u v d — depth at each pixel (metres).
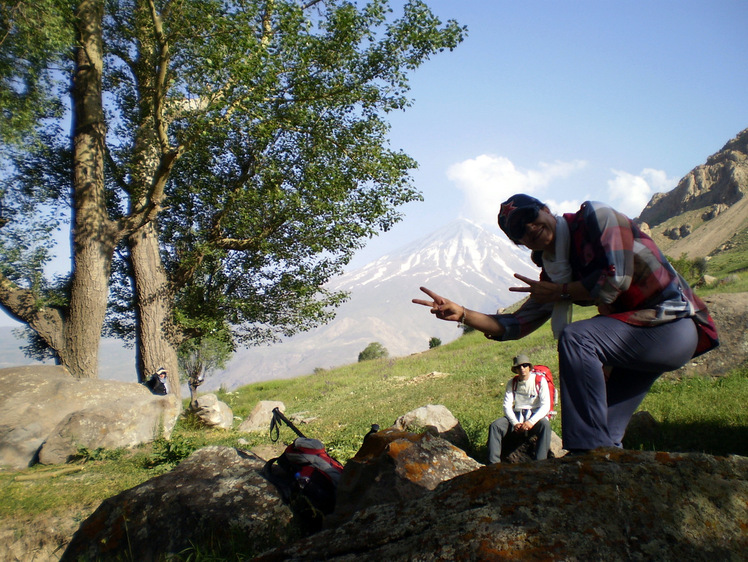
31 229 17.12
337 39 17.19
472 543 1.84
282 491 4.95
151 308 18.91
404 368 28.69
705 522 1.83
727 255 127.00
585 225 2.60
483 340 35.00
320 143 18.02
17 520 7.34
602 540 1.79
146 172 19.23
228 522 4.55
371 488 3.99
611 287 2.47
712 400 9.23
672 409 9.02
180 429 17.36
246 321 21.23
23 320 16.53
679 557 1.73
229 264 20.91
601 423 2.48
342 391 24.36
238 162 19.58
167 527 4.64
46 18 13.55
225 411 19.09
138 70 18.80
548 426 7.21
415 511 2.19
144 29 17.45
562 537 1.80
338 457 9.98
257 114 16.48
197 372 25.33
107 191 20.59
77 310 16.64
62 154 18.70
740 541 1.77
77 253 16.80
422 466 4.02
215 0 15.02
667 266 2.58
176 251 21.25
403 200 19.16
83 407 13.73
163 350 19.00
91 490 8.57
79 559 4.58
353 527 2.31
